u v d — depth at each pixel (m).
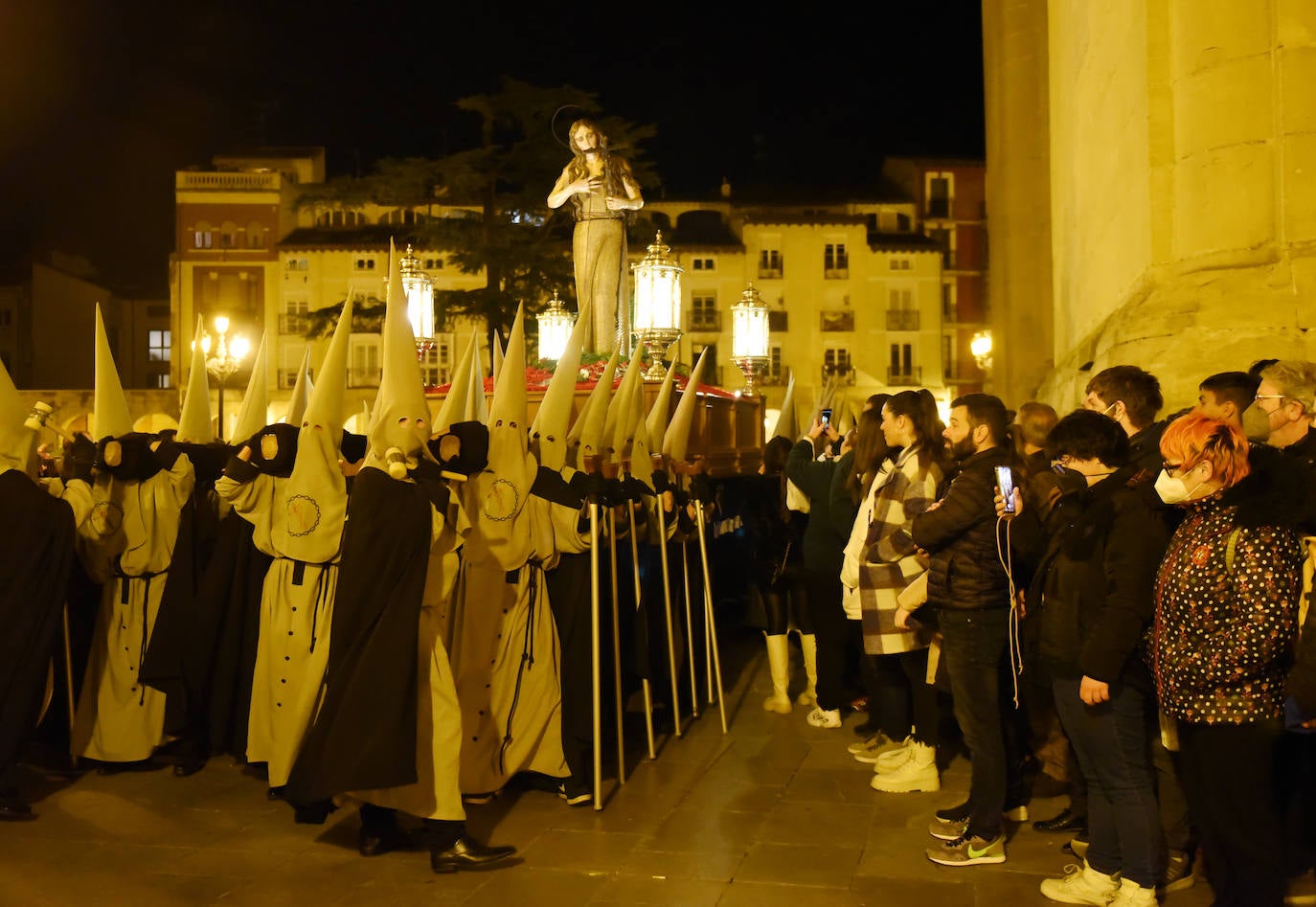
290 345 41.78
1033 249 13.80
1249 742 3.57
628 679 7.11
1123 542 3.92
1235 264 7.52
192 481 6.22
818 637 7.16
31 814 5.41
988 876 4.55
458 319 25.17
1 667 5.36
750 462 10.40
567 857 4.82
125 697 6.12
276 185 42.19
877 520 5.66
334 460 5.32
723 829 5.17
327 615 5.22
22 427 5.74
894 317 44.44
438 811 4.66
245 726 5.82
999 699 4.75
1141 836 4.04
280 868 4.73
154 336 49.16
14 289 44.97
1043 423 5.81
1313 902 4.05
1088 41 10.73
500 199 25.27
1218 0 7.61
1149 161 8.07
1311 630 3.45
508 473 5.55
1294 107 7.29
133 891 4.47
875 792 5.75
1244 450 3.62
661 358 8.97
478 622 5.50
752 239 44.12
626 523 6.32
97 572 6.16
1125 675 4.03
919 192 45.88
